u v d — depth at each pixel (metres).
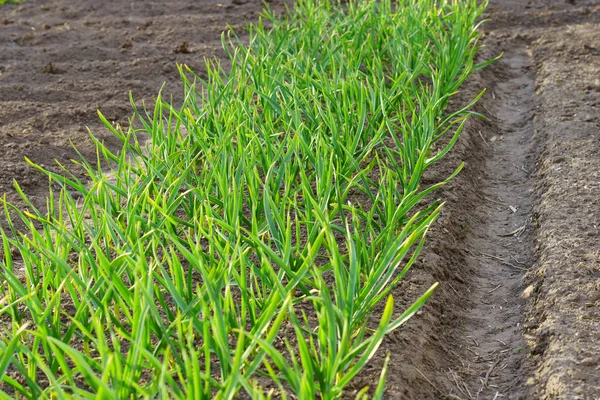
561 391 2.29
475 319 2.89
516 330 2.77
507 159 4.16
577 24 6.14
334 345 1.93
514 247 3.34
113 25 6.27
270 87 3.72
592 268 2.90
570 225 3.21
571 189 3.51
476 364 2.64
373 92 3.65
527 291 2.91
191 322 1.99
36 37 5.89
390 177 2.80
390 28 4.73
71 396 1.83
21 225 3.38
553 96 4.62
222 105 3.64
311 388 1.87
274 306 2.04
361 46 4.34
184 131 4.34
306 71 3.70
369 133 3.61
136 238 2.54
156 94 4.90
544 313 2.69
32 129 4.33
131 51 5.62
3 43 5.79
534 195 3.68
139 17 6.53
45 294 2.32
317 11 5.13
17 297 2.52
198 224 2.46
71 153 4.11
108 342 2.47
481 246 3.37
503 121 4.64
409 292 2.79
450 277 3.04
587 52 5.41
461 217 3.44
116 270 2.45
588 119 4.26
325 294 1.95
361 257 2.61
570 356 2.43
